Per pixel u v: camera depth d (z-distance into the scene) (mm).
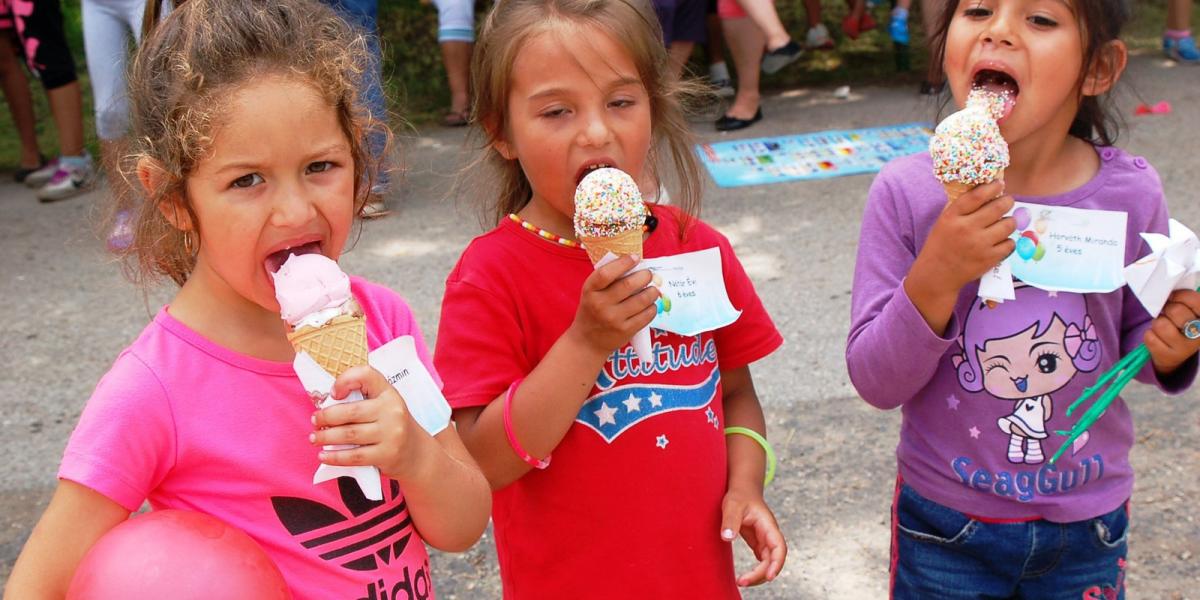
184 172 1541
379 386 1543
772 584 3055
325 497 1677
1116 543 2215
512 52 1923
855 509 3350
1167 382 2160
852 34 9102
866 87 8375
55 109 6758
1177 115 7039
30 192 7117
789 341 4406
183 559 1443
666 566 2008
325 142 1556
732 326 2209
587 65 1880
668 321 1982
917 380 2076
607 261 1812
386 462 1527
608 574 2006
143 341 1647
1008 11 1957
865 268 2219
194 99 1506
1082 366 2113
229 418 1629
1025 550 2166
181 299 1698
